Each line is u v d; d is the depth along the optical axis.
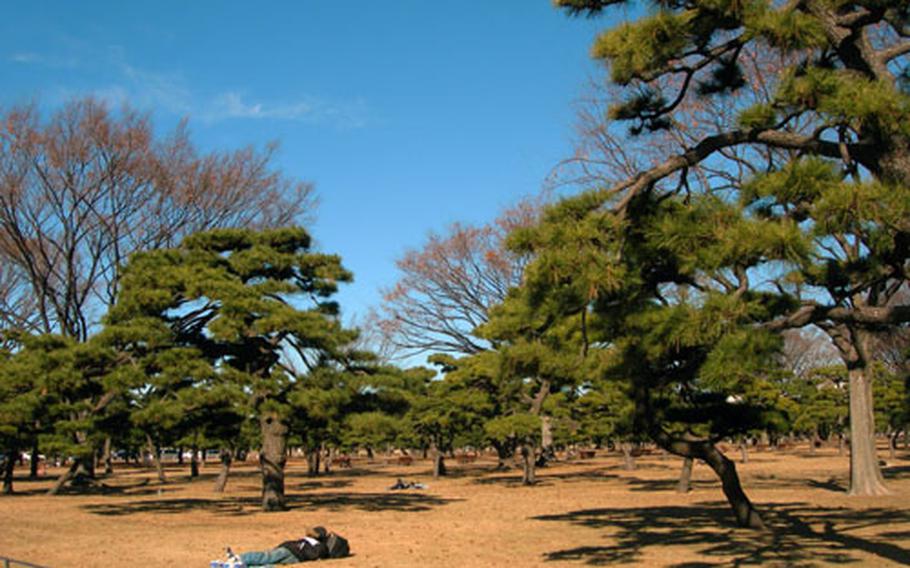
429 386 34.94
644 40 7.91
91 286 30.09
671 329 7.83
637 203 8.35
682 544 12.51
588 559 11.34
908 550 11.12
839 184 6.59
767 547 11.80
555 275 6.97
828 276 7.55
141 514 19.44
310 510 20.25
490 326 11.51
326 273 19.58
